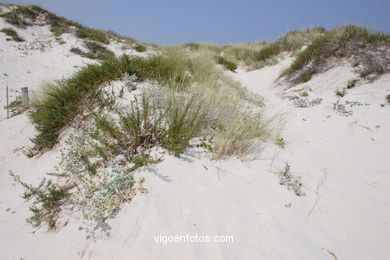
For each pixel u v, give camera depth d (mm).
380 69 8031
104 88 4984
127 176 2893
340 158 4098
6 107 7051
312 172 3641
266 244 2348
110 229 2479
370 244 2471
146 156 3279
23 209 3215
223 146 3611
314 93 8305
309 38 14414
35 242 2613
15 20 14711
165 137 3508
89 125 4234
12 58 11820
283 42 14820
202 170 3242
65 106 4629
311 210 2865
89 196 2881
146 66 5859
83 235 2496
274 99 8070
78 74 5602
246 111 4676
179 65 6199
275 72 12258
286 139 4570
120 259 2219
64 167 3664
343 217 2818
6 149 4863
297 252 2279
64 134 4434
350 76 8461
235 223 2549
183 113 3666
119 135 3500
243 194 2977
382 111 5918
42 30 15188
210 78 5734
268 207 2832
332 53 9781
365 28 9922
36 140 4508
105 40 15734
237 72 13695
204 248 2270
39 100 5816
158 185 2895
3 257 2467
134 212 2596
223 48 18094
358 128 5137
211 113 4281
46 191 3373
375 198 3139
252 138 4070
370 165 3885
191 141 3787
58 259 2330
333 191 3252
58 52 13430
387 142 4523
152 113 4016
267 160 3730
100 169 3270
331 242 2459
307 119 5758
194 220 2533
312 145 4469
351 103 6590
